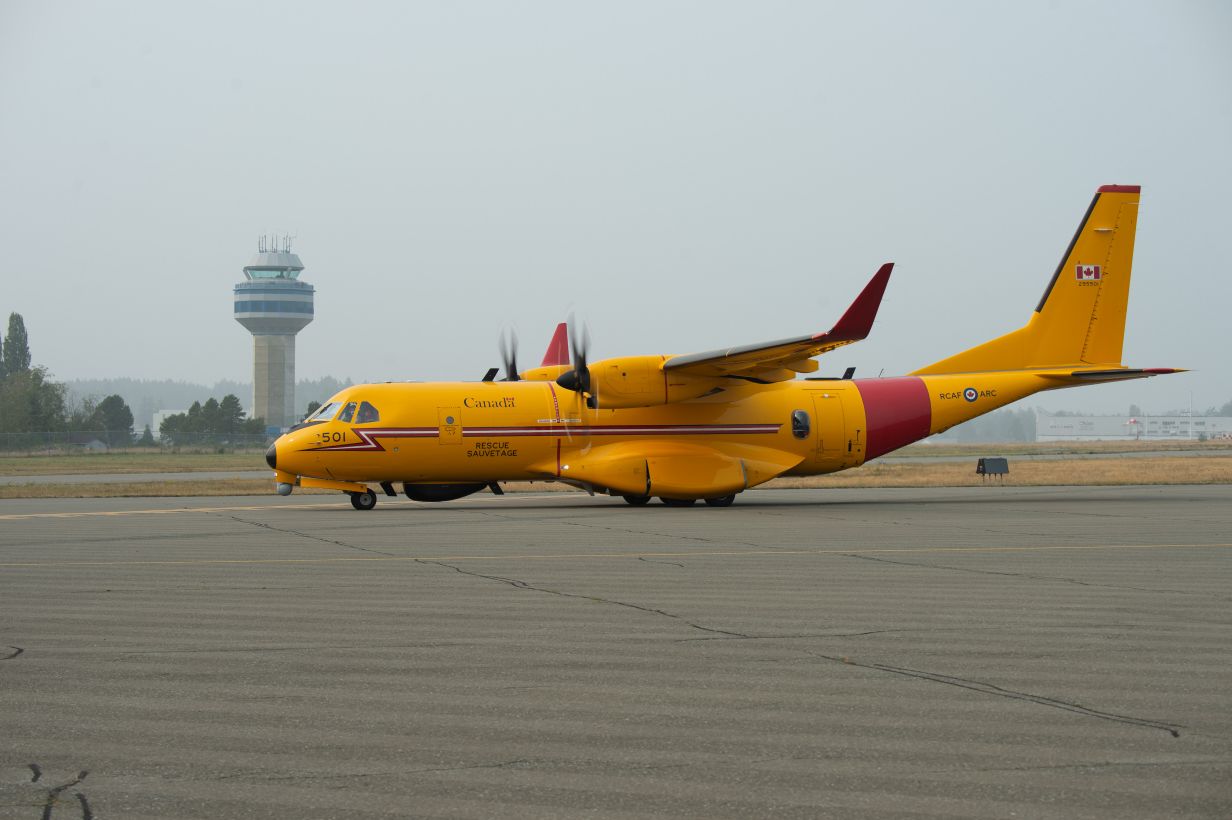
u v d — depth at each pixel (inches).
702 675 313.4
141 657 338.0
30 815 204.4
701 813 206.4
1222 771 227.8
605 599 450.3
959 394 1120.8
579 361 1007.6
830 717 269.4
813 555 610.2
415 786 220.8
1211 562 576.1
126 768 231.5
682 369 995.9
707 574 528.4
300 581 503.5
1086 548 646.5
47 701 284.8
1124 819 202.1
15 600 448.5
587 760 236.8
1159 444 4667.8
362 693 293.1
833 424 1090.1
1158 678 308.8
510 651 346.0
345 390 1015.0
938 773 227.6
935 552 625.3
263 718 268.7
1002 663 328.2
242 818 203.5
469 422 1007.6
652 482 1013.8
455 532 754.8
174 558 596.4
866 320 923.4
